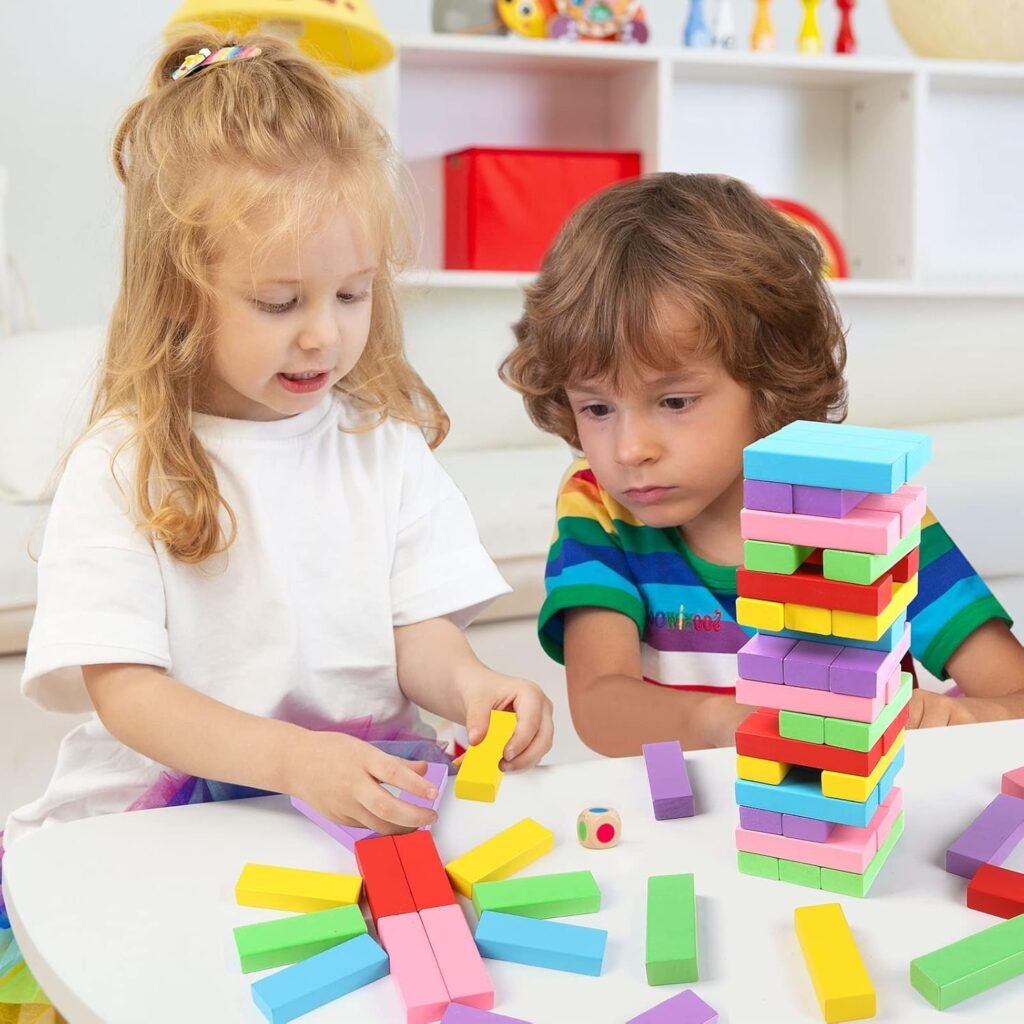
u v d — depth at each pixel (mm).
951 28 2465
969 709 876
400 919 548
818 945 517
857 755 564
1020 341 2678
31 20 2160
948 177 2717
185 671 882
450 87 2428
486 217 2258
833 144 2656
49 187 2211
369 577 948
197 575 880
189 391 878
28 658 802
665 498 977
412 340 2336
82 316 2256
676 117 2545
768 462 554
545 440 2445
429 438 1059
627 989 510
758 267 970
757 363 968
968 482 1930
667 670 1061
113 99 2221
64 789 919
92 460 856
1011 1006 494
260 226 801
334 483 952
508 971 524
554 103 2496
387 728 955
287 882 584
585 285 957
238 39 974
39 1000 800
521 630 1793
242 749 720
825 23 2604
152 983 519
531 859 616
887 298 2580
